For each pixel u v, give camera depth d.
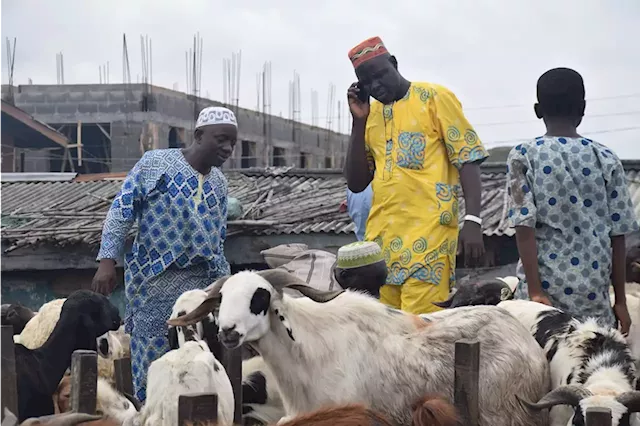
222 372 4.34
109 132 31.16
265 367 5.24
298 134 37.94
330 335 4.16
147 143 29.94
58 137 24.30
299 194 15.15
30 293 13.19
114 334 7.01
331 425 2.65
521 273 5.49
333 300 4.31
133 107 30.20
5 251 12.91
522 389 4.25
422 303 5.20
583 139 5.11
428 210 5.24
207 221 5.56
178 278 5.51
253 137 34.72
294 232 12.20
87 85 30.52
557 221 5.02
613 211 5.09
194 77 31.97
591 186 5.01
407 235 5.26
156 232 5.48
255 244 12.30
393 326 4.27
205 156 5.55
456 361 3.80
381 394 4.11
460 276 11.27
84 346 5.00
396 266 5.28
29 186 17.59
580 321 4.90
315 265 6.96
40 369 4.85
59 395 5.09
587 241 5.00
